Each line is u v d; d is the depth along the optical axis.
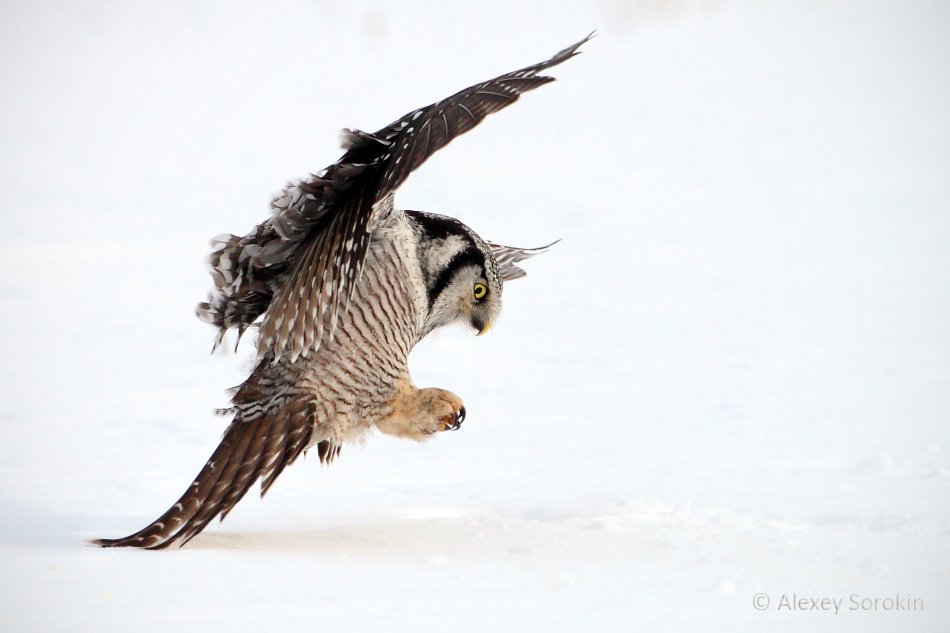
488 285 7.78
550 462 8.70
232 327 7.16
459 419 7.16
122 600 4.65
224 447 6.49
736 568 5.48
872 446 8.73
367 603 4.76
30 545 5.92
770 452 8.66
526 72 5.88
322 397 6.73
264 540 6.30
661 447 9.05
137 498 7.58
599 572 5.41
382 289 6.82
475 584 5.14
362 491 7.98
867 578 5.26
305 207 6.41
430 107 6.19
